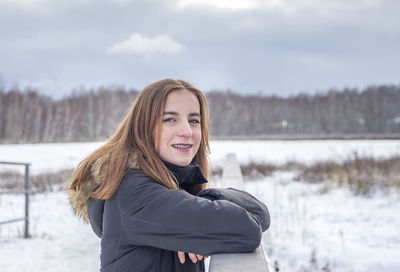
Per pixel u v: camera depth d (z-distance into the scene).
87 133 73.44
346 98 101.94
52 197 8.53
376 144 33.25
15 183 10.59
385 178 9.78
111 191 1.03
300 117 103.75
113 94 81.06
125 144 1.13
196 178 1.26
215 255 0.94
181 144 1.16
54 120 68.44
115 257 1.04
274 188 9.71
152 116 1.15
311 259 4.20
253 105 111.31
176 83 1.20
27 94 71.75
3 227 5.62
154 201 0.97
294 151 26.06
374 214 6.75
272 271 0.91
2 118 65.38
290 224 5.92
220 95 115.44
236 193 1.17
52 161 19.22
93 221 1.15
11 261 4.11
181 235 0.94
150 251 1.03
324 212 6.91
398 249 4.66
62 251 4.46
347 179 10.29
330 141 43.53
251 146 33.06
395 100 96.12
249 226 0.96
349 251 4.58
